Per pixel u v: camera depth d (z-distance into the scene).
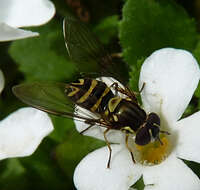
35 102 0.09
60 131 0.10
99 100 0.09
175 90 0.09
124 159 0.09
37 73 0.11
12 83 0.11
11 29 0.09
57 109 0.09
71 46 0.09
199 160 0.09
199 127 0.09
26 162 0.10
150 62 0.09
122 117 0.09
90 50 0.09
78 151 0.10
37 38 0.11
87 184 0.09
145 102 0.09
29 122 0.09
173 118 0.09
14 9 0.10
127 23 0.10
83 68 0.09
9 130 0.09
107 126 0.09
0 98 0.11
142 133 0.09
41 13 0.10
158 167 0.09
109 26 0.11
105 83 0.09
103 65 0.09
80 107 0.09
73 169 0.10
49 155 0.10
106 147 0.09
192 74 0.09
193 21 0.10
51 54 0.11
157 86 0.09
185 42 0.10
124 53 0.10
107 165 0.09
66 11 0.11
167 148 0.09
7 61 0.11
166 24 0.10
